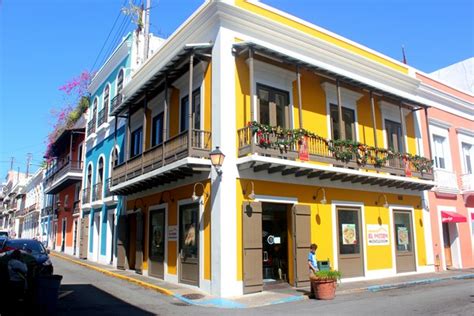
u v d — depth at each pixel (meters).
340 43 15.77
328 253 13.34
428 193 17.84
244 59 12.52
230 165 11.53
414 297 10.47
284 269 12.60
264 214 12.45
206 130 12.36
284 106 13.45
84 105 31.81
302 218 12.62
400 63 18.20
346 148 13.46
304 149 12.26
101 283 13.44
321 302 9.91
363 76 16.12
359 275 14.08
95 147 24.16
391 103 16.75
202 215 11.89
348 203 14.38
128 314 8.45
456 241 18.88
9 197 70.62
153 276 14.53
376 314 8.15
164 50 15.41
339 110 13.67
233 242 11.12
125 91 18.92
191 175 12.62
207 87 12.64
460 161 20.25
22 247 13.77
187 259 12.57
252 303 9.84
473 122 21.77
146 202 16.03
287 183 12.74
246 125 12.14
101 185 21.91
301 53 14.13
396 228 16.02
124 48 20.72
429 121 19.03
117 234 18.27
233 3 12.62
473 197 20.22
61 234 31.44
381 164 14.54
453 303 9.36
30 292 8.73
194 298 10.41
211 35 12.65
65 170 27.19
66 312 8.57
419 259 16.59
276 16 13.77
